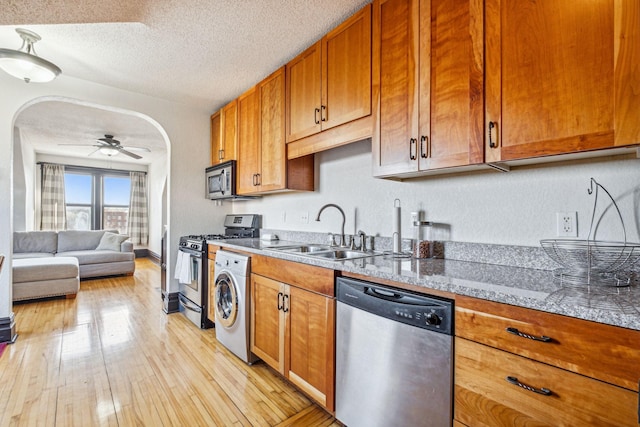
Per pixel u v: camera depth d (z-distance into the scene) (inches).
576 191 52.4
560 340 33.7
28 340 103.3
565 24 42.4
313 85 84.7
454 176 68.8
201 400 71.3
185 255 124.5
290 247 95.2
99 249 216.8
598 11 39.7
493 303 39.1
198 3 71.4
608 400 30.5
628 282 42.9
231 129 128.3
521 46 46.4
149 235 295.1
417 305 46.6
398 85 62.8
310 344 67.3
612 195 48.9
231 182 123.7
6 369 83.9
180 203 138.7
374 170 67.2
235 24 80.0
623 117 37.8
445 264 60.9
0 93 99.3
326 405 62.8
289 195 118.3
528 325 36.0
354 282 57.1
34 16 70.7
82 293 165.9
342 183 96.0
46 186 249.3
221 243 107.5
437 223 71.6
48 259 162.4
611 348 30.5
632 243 46.6
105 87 118.6
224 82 115.5
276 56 96.7
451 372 42.8
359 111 71.0
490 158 49.5
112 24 79.4
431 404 44.6
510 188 60.2
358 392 55.7
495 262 61.1
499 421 38.1
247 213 143.9
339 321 60.1
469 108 51.9
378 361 52.0
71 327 116.0
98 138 204.7
